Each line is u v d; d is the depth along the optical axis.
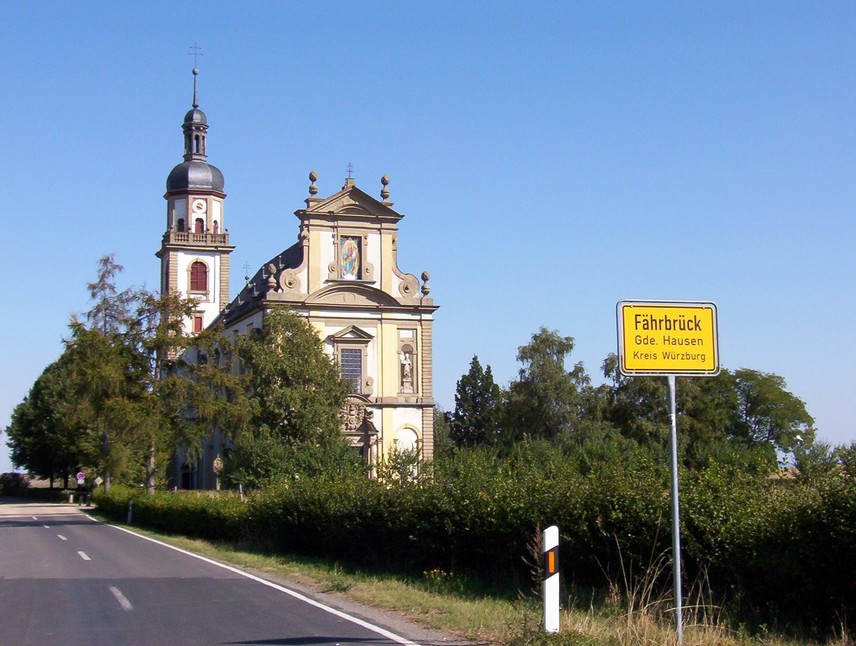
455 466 21.08
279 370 54.66
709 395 74.88
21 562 25.00
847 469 12.16
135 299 52.41
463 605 15.23
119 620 14.63
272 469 48.44
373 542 22.02
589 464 19.44
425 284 69.88
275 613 15.12
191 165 85.88
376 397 67.69
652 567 13.62
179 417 51.03
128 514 48.81
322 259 68.00
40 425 95.44
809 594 12.14
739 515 13.12
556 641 11.20
